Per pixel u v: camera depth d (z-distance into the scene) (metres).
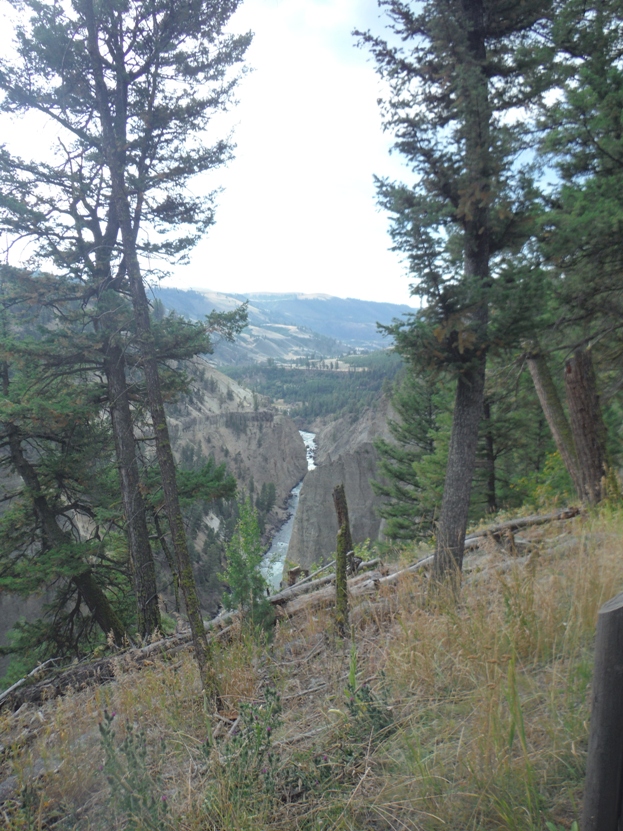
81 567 14.01
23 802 3.18
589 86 9.84
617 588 4.13
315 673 4.85
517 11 7.17
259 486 134.88
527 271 6.89
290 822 2.68
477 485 20.42
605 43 9.73
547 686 3.16
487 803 2.44
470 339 6.57
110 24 10.45
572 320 11.55
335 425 185.12
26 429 13.94
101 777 3.56
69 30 10.41
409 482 26.83
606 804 1.83
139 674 5.64
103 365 12.47
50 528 15.39
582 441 10.31
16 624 15.51
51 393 13.12
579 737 2.61
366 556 13.30
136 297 7.08
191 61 11.76
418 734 3.07
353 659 3.64
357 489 67.62
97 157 10.04
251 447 146.38
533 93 7.41
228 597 6.54
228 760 3.01
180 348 11.74
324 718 3.83
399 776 2.71
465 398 7.43
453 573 5.41
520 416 18.44
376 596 6.45
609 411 15.94
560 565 5.24
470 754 2.66
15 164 10.80
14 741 4.16
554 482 15.75
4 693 6.29
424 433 26.80
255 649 5.66
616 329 11.86
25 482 15.31
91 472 15.40
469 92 6.60
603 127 9.84
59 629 15.55
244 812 2.62
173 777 3.40
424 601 5.46
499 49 7.75
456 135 6.80
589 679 2.97
